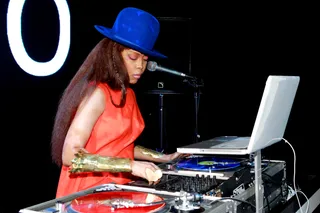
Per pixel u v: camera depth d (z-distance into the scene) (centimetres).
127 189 125
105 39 154
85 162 121
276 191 152
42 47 383
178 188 120
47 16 386
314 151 539
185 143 549
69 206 103
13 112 370
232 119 583
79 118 140
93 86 145
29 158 385
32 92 386
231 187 124
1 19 349
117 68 148
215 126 588
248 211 123
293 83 124
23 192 380
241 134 580
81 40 431
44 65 344
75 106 146
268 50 556
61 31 354
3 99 360
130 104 158
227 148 121
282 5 541
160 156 173
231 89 579
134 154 172
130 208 99
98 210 98
